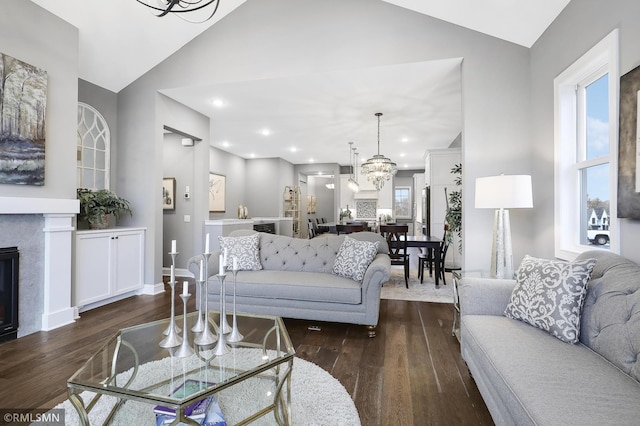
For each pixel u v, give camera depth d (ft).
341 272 10.59
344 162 33.40
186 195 18.06
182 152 18.19
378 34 11.94
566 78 8.59
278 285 9.87
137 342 6.28
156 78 14.28
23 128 9.18
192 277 17.57
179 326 6.88
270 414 5.53
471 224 11.10
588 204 8.53
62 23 10.44
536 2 8.99
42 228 9.90
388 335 9.59
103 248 12.21
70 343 8.84
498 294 6.95
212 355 5.33
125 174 14.70
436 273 15.76
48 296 9.89
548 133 9.66
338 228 21.11
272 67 12.92
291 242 12.16
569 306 5.48
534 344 5.23
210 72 13.60
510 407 4.06
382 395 6.37
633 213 6.09
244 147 25.62
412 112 16.83
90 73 13.25
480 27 10.93
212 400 5.13
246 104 15.87
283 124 19.03
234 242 11.83
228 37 13.43
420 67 11.93
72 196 10.73
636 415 3.42
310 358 7.99
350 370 7.38
